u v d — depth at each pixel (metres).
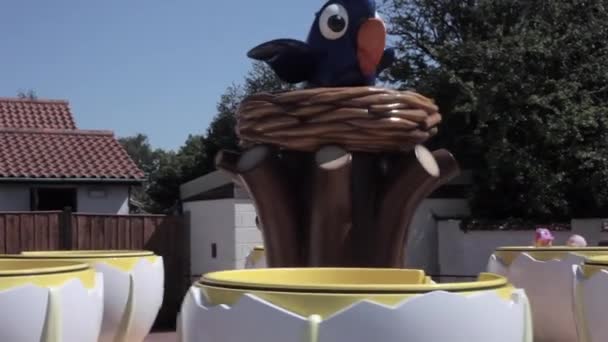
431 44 24.12
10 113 22.31
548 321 6.81
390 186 5.60
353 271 3.72
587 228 18.89
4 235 13.12
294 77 6.23
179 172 35.38
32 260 5.50
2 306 3.78
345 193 5.37
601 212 20.98
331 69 6.00
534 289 6.83
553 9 22.23
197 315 2.66
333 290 2.47
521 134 21.12
